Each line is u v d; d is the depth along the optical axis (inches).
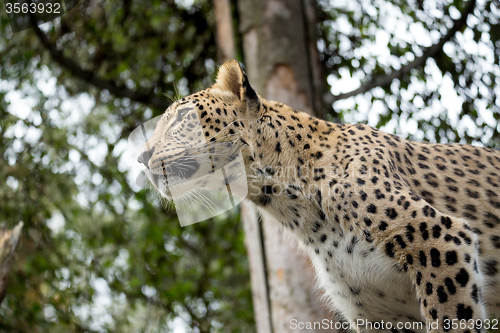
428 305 118.5
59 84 263.9
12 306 254.8
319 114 205.3
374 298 135.3
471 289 115.5
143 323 304.8
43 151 261.0
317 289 168.6
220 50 215.3
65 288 263.4
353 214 125.2
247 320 307.1
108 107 268.1
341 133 138.7
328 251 134.2
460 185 140.6
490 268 135.9
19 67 260.2
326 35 258.5
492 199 139.8
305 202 133.3
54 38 255.4
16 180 265.6
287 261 182.4
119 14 263.7
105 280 277.9
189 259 331.9
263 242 188.4
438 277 117.0
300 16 209.6
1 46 269.9
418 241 119.0
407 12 240.5
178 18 269.3
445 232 117.9
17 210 257.9
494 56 223.8
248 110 136.8
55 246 267.6
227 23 215.5
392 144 139.9
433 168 142.2
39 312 256.7
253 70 204.1
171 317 286.0
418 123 234.7
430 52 233.3
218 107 135.0
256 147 135.3
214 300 321.7
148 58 269.0
